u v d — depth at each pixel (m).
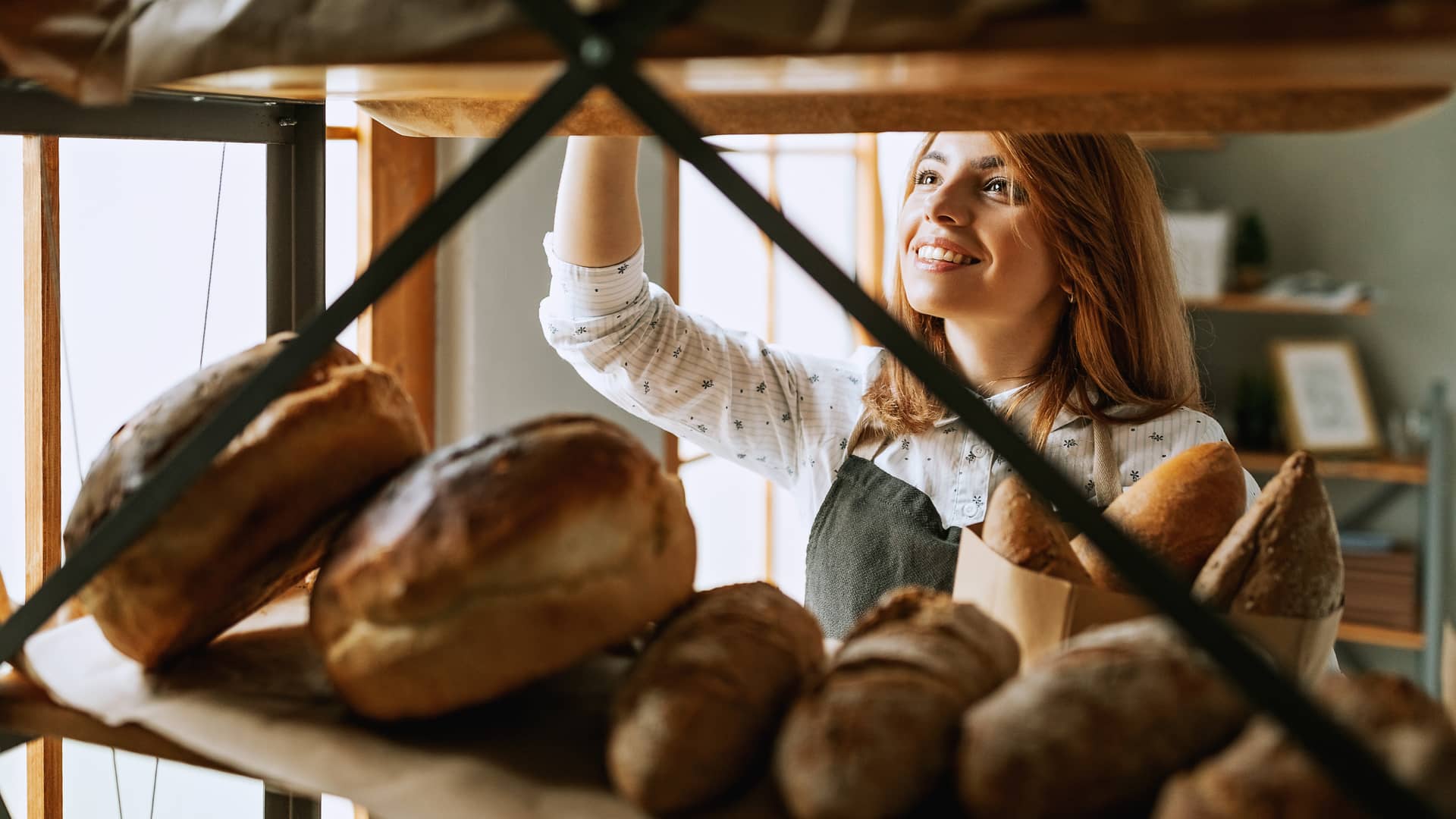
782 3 0.36
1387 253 3.08
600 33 0.35
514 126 0.36
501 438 0.45
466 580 0.42
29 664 0.53
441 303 1.89
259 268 1.49
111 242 1.24
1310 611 0.48
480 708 0.48
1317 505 0.49
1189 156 3.21
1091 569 0.57
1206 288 2.94
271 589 0.55
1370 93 0.42
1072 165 1.12
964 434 1.22
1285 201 3.15
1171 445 1.20
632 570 0.44
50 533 1.09
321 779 0.43
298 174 0.73
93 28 0.46
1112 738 0.36
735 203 0.36
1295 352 3.07
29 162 1.08
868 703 0.38
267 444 0.48
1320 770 0.32
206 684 0.51
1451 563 3.01
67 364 1.17
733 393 1.31
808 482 1.34
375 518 0.46
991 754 0.36
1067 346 1.24
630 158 1.11
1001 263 1.14
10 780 1.08
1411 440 3.02
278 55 0.43
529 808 0.40
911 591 0.47
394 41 0.41
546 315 1.22
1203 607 0.32
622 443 0.46
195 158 1.37
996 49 0.34
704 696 0.40
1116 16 0.32
